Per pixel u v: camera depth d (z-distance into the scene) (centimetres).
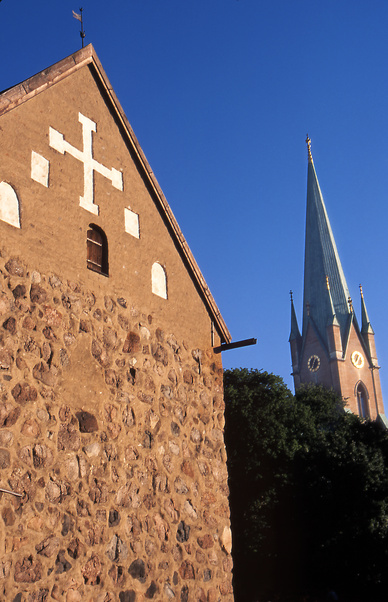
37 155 941
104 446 923
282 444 3891
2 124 891
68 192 982
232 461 3878
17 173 897
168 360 1101
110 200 1066
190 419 1109
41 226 915
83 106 1059
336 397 5422
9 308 835
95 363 948
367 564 3469
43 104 974
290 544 3719
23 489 790
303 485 3822
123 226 1083
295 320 10981
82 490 869
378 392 10231
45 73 977
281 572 3688
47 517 810
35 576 777
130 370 1012
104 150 1082
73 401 894
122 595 885
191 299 1208
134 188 1132
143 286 1093
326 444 3953
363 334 10644
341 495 3697
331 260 10806
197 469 1088
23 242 879
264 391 4203
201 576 1030
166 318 1126
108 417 945
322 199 11244
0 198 864
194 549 1030
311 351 10381
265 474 3862
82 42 1117
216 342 1248
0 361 805
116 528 904
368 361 10331
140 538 938
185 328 1168
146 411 1019
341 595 3441
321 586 3625
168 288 1154
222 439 1173
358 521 3562
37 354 858
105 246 1036
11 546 758
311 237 11038
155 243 1150
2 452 778
